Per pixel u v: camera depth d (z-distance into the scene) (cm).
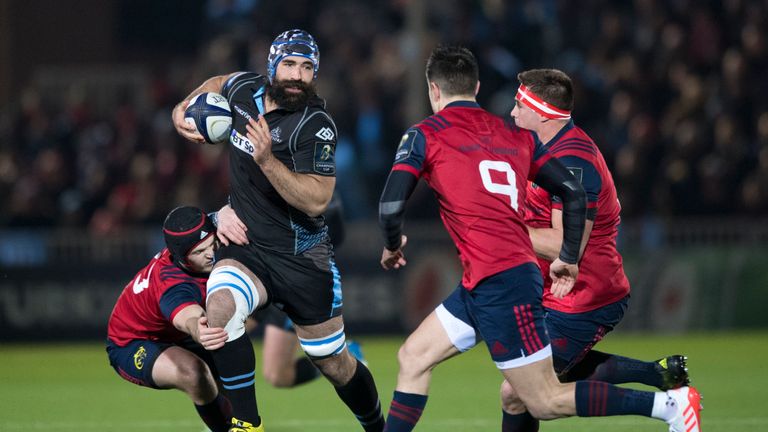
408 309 5528
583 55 6481
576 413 2038
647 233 5597
